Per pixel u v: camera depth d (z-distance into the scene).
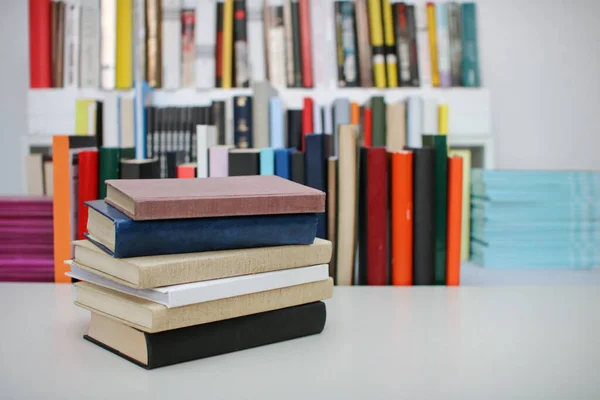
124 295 0.72
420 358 0.72
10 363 0.69
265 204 0.77
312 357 0.72
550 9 2.65
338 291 1.10
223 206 0.74
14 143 2.62
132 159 1.29
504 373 0.67
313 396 0.60
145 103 2.12
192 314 0.69
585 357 0.72
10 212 1.15
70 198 1.13
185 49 2.32
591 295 1.07
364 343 0.78
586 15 2.65
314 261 0.81
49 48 2.25
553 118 2.68
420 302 1.01
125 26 2.24
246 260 0.74
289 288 0.78
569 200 1.42
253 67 2.32
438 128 2.25
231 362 0.70
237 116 2.01
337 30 2.32
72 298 1.01
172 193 0.73
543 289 1.13
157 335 0.68
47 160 1.53
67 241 1.13
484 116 2.30
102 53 2.24
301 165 1.16
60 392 0.60
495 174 1.41
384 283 1.17
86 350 0.74
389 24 2.32
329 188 1.17
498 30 2.65
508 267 1.42
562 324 0.87
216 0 2.32
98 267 0.75
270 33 2.32
